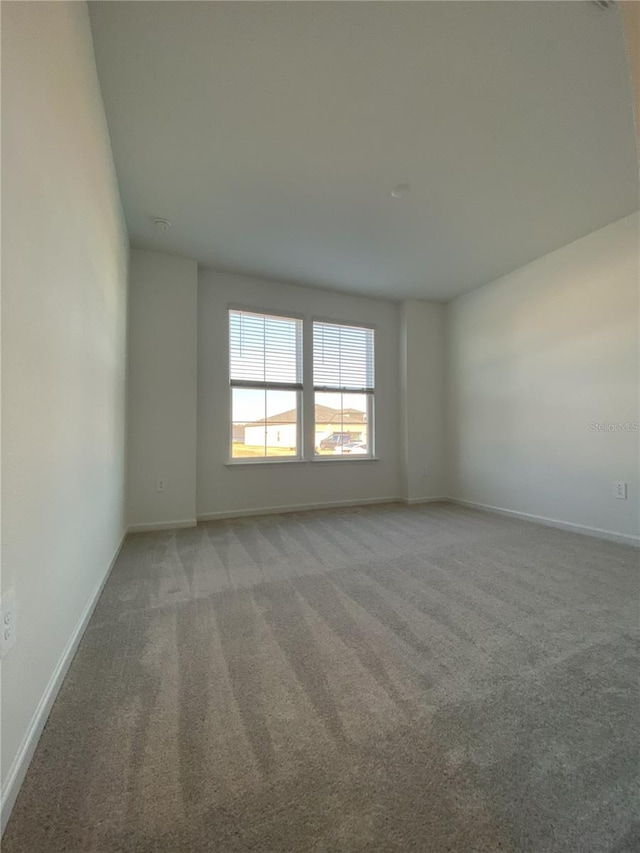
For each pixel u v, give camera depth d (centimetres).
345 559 250
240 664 136
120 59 163
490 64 165
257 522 356
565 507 329
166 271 341
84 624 156
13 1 85
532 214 281
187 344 347
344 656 141
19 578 89
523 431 370
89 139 158
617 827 78
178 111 190
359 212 277
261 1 140
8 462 83
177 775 90
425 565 239
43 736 101
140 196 259
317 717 110
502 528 333
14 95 86
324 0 139
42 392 105
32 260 97
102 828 77
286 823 79
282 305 407
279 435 408
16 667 87
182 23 148
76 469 144
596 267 305
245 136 206
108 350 214
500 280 395
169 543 288
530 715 111
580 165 230
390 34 152
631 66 90
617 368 291
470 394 432
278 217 284
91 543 171
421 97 182
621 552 265
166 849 74
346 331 446
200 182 244
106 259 204
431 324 468
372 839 76
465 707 114
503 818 80
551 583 210
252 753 97
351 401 447
